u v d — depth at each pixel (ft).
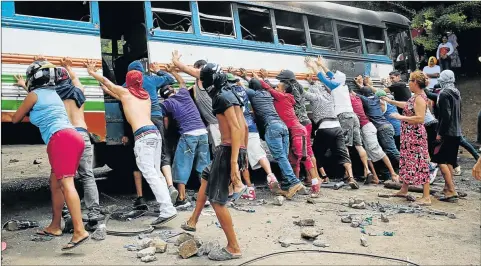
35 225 18.35
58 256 14.80
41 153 42.29
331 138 27.14
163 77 21.74
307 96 27.58
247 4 27.20
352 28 34.68
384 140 30.01
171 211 17.71
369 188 27.40
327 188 27.17
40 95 15.51
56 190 16.58
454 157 23.56
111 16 27.27
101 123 20.65
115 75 28.32
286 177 23.68
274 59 28.43
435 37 59.72
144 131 17.94
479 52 64.49
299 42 30.63
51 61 19.39
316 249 15.65
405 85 31.81
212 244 15.48
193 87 24.49
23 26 18.72
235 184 14.21
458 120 23.35
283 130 23.84
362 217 19.88
